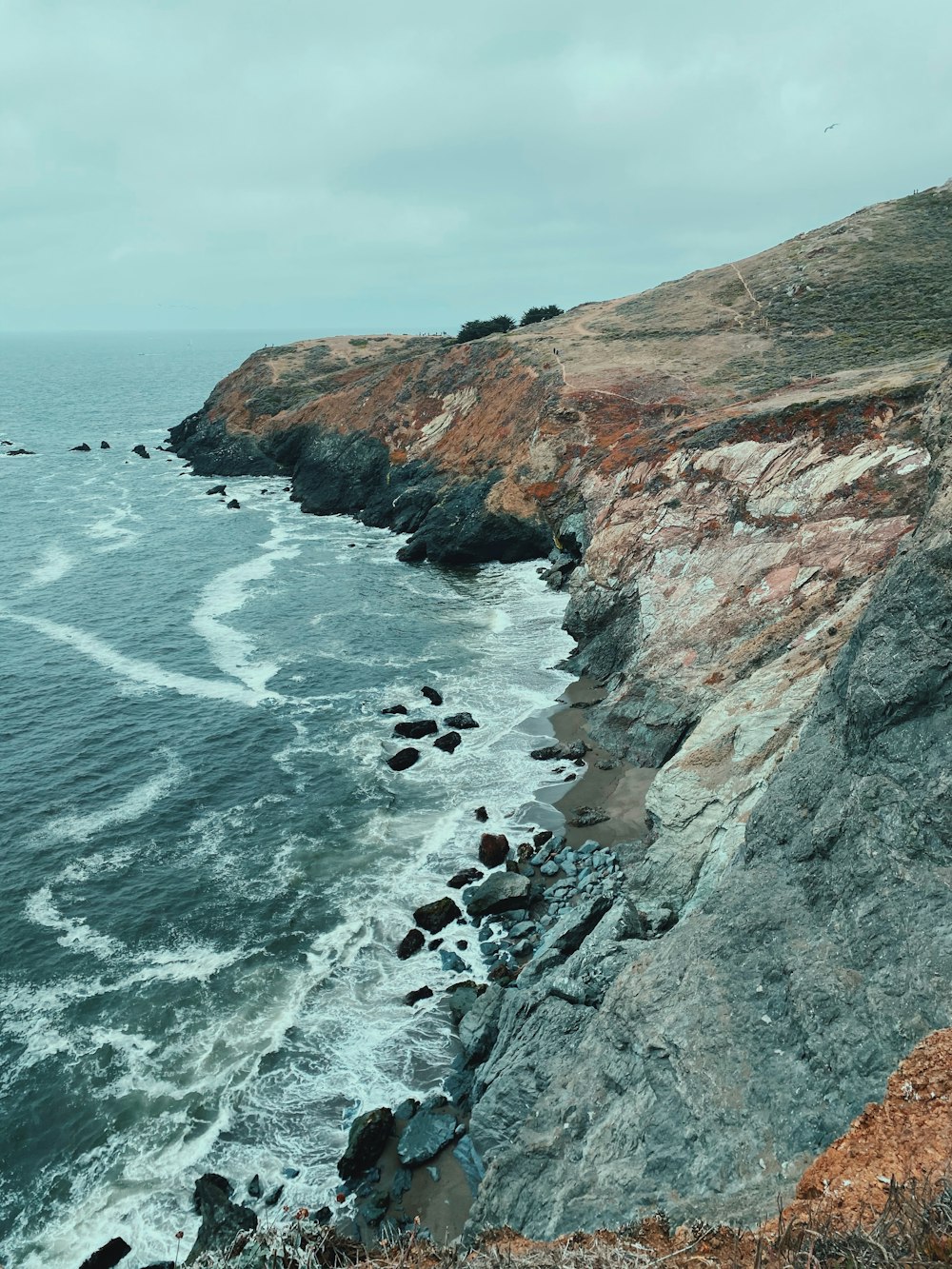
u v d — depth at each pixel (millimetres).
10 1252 16406
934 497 16875
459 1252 9422
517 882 25203
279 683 41812
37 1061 20422
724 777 23672
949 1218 6551
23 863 27750
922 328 60688
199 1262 11141
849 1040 11992
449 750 34219
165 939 24359
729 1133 11695
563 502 57188
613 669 39281
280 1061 20328
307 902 25688
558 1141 13789
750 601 33594
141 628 49625
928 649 15391
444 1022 21250
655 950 16047
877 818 14742
